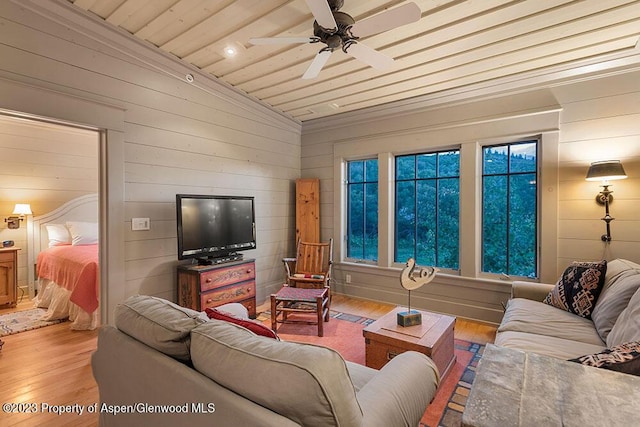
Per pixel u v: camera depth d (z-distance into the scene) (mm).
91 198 5012
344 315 3762
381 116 4207
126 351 1284
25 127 4426
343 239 4625
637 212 2785
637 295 1759
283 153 4691
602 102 2904
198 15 2463
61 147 4734
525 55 2803
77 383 2277
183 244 3131
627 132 2811
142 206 3047
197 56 3076
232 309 1996
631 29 2395
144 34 2770
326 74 3279
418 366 1302
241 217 3791
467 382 2299
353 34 2008
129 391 1280
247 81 3541
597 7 2145
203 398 979
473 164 3543
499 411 850
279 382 869
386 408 1047
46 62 2414
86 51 2629
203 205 3346
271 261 4520
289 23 2504
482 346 2914
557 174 3096
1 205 4254
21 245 4375
